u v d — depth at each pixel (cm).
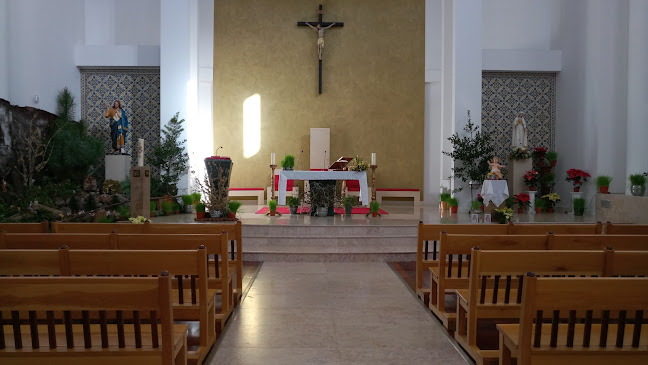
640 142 1116
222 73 1540
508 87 1474
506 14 1511
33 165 1094
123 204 1099
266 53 1548
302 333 453
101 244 439
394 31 1555
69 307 261
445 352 408
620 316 273
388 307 541
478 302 397
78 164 1236
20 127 1119
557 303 261
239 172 1545
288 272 724
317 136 1529
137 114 1456
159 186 1273
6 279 257
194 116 1377
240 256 571
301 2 1553
